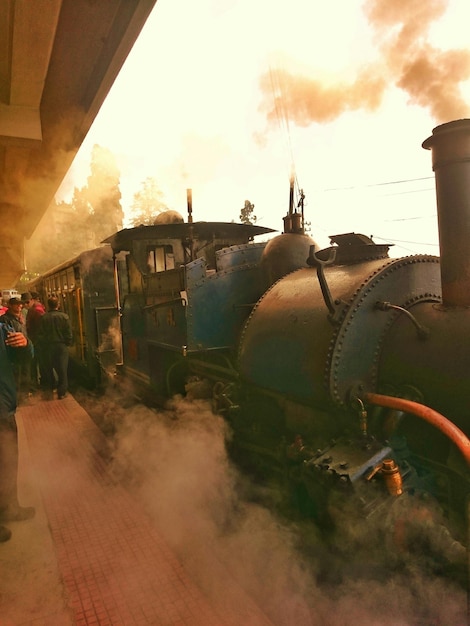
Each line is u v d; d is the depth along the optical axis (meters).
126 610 2.32
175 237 5.61
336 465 2.57
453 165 2.62
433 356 2.67
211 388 4.69
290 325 3.32
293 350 3.21
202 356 4.88
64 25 2.71
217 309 4.64
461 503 2.55
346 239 3.36
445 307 2.77
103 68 3.16
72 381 9.61
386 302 2.93
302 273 3.79
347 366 2.87
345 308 2.89
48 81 3.38
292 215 4.34
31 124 3.33
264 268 4.33
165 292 5.07
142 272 5.73
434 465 2.71
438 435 2.70
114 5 2.52
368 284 2.93
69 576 2.60
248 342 3.76
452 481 2.61
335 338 2.84
